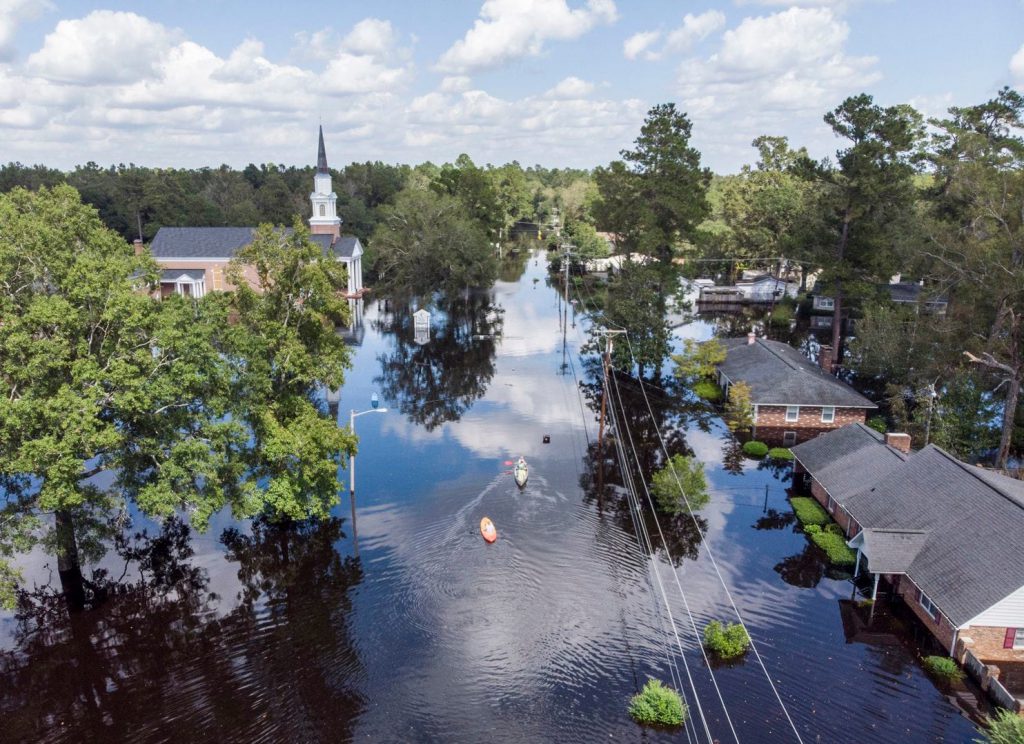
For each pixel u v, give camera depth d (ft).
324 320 149.18
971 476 122.52
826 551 134.31
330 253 145.69
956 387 176.14
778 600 120.78
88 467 168.45
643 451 184.14
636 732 92.63
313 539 141.08
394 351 287.28
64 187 118.01
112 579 129.18
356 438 141.59
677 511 149.28
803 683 100.94
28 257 106.22
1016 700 92.63
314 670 105.19
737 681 101.45
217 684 102.94
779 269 392.06
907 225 237.45
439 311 366.22
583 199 645.10
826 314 342.44
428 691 100.68
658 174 303.89
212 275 339.36
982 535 110.01
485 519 143.64
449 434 196.03
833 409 198.08
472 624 114.52
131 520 149.07
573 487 162.61
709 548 137.08
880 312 218.18
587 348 268.82
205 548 139.13
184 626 115.85
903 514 125.70
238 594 124.26
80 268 107.45
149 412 114.52
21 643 112.27
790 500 156.76
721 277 417.28
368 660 107.04
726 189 431.43
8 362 102.58
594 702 98.07
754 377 210.79
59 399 100.12
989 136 253.85
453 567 130.31
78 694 101.50
